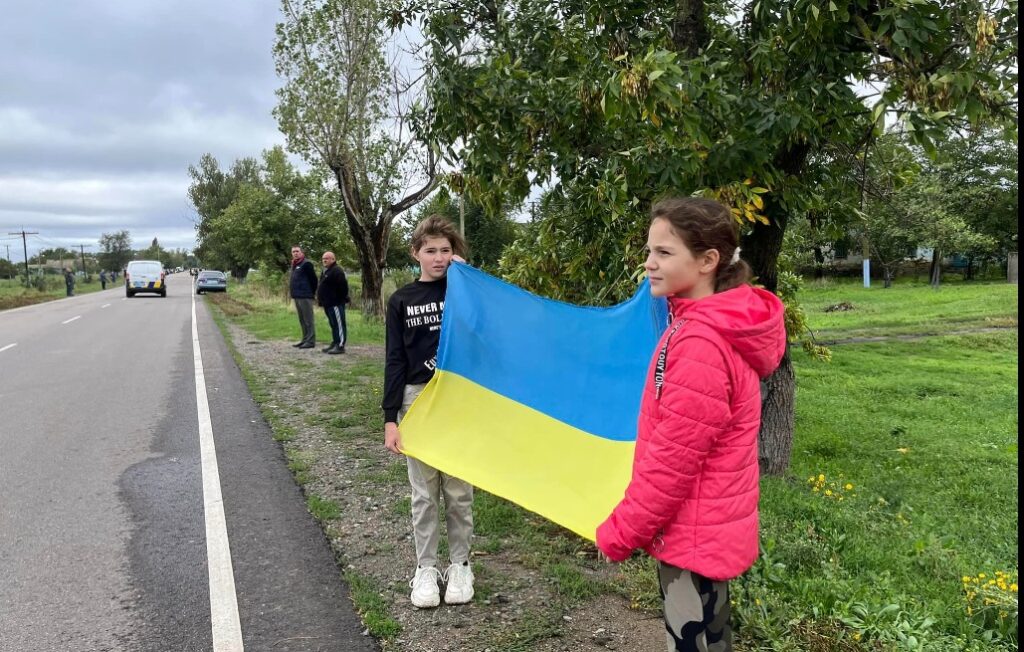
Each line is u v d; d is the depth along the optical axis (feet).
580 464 9.58
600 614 10.64
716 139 14.33
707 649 6.26
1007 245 108.68
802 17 12.89
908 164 17.52
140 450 20.79
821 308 79.51
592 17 16.72
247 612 11.06
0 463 19.60
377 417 24.36
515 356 10.31
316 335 50.52
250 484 17.39
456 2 19.75
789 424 19.74
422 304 10.69
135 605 11.46
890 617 10.31
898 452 23.63
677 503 5.97
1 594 11.89
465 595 10.94
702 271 6.22
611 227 15.81
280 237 128.26
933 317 66.39
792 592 10.96
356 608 11.10
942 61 12.92
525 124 17.03
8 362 40.16
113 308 91.71
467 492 11.04
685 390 5.84
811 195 16.25
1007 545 15.23
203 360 39.83
